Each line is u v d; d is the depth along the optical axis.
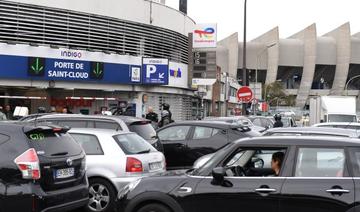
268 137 6.35
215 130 12.74
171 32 30.80
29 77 23.20
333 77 122.88
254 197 5.98
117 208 6.69
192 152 12.68
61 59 24.17
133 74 27.05
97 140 9.32
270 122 24.64
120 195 6.71
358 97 120.38
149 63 27.44
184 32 32.88
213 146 12.53
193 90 34.19
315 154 5.99
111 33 26.56
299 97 116.44
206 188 6.18
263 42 116.00
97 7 25.83
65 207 6.93
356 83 125.75
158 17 29.38
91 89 25.94
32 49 23.31
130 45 27.47
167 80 27.52
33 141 6.73
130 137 9.70
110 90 26.48
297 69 120.25
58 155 7.00
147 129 11.73
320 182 5.81
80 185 7.41
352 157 5.84
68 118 10.91
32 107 25.83
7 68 22.62
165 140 13.04
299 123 51.78
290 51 116.69
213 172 6.09
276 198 5.89
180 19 32.12
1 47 22.48
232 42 106.25
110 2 26.44
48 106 26.22
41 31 23.83
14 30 23.00
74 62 24.61
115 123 10.80
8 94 25.02
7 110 23.58
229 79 56.97
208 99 43.88
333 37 120.25
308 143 6.07
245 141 6.36
